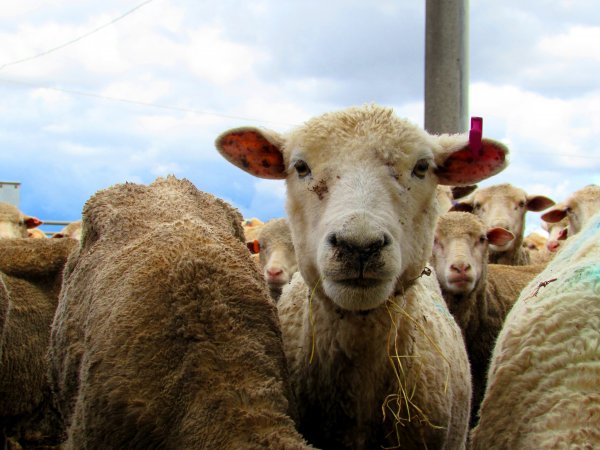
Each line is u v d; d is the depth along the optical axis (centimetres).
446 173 103
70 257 130
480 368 177
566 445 74
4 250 172
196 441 80
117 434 87
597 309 85
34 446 164
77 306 112
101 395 89
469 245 174
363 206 86
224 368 86
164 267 96
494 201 254
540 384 84
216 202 126
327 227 87
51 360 121
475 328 177
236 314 93
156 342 89
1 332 131
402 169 93
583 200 249
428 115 239
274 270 216
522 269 203
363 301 85
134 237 109
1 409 159
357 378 98
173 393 85
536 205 261
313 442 104
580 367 81
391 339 97
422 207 97
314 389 102
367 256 83
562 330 86
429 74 238
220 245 104
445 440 104
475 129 98
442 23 234
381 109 97
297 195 97
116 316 94
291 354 108
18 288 166
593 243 104
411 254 95
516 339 90
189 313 90
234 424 79
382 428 100
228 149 106
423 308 110
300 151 96
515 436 83
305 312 104
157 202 119
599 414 75
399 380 97
